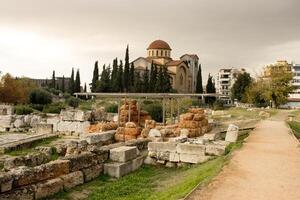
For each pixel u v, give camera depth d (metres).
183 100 65.38
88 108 74.06
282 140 23.23
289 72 91.88
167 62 138.00
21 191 11.32
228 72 184.50
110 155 17.08
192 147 19.28
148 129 29.83
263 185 11.42
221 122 43.69
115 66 117.56
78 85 134.00
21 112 61.75
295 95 151.88
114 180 15.69
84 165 14.88
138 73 120.12
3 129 47.69
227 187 11.09
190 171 17.25
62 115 47.31
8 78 85.94
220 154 19.03
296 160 15.85
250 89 102.12
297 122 47.56
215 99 103.69
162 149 19.64
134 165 17.95
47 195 12.38
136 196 13.40
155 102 60.09
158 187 14.94
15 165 17.56
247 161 15.45
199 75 129.00
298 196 10.27
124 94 36.62
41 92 84.69
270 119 51.91
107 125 34.59
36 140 31.78
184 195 10.89
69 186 13.64
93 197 13.12
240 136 29.84
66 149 24.06
